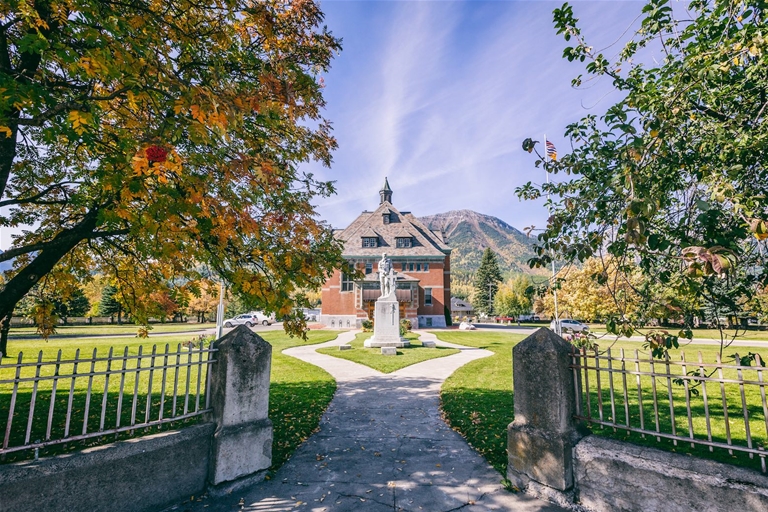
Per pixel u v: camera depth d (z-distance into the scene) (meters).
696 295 3.84
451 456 5.76
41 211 7.04
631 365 14.17
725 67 3.39
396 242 44.62
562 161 4.37
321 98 6.76
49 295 6.92
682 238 3.49
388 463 5.52
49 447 5.68
